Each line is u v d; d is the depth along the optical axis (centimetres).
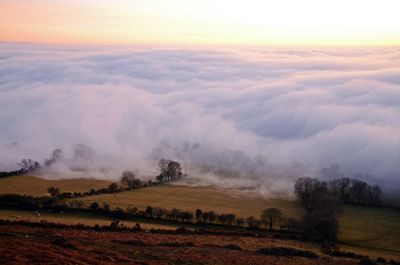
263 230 8056
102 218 8206
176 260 5434
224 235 7494
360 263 6325
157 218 8438
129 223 7962
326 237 7769
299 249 6750
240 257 5919
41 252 4962
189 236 7175
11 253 4772
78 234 6569
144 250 5809
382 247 7619
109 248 5706
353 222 8956
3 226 6812
